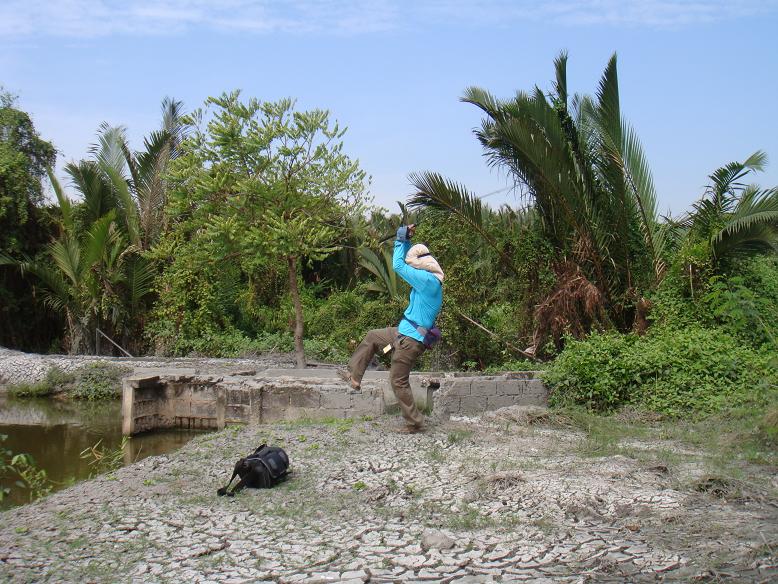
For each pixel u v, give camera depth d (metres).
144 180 22.42
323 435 8.72
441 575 4.56
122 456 10.70
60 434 12.38
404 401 8.76
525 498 6.07
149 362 17.78
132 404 12.25
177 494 6.50
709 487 6.20
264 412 11.62
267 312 22.17
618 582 4.36
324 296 25.70
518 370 13.71
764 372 10.28
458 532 5.33
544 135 13.48
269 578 4.57
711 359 10.69
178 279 20.17
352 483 6.70
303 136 15.08
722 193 14.20
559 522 5.48
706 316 12.88
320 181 15.11
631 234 14.25
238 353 19.66
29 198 23.39
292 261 15.19
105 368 16.84
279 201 15.12
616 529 5.27
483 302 16.33
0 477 8.86
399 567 4.70
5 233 22.36
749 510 5.66
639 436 8.87
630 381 10.83
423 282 8.60
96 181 22.03
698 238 14.23
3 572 4.73
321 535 5.33
